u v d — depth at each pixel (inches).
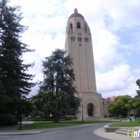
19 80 1226.6
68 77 1782.7
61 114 1670.8
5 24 1194.0
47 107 1608.0
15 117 1459.2
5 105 1151.6
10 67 1153.4
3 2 1222.9
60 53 1813.5
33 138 626.5
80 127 1151.6
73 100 1665.8
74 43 3378.4
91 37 3489.2
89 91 2979.8
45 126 1177.4
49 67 1744.6
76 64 3238.2
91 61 3302.2
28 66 1290.6
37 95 1685.5
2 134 768.3
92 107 2925.7
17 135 745.0
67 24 3572.8
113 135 685.3
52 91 1718.8
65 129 1027.3
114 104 3083.2
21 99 1235.9
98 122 1705.2
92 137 630.5
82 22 3540.8
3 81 1124.5
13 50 1200.8
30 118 2475.4
